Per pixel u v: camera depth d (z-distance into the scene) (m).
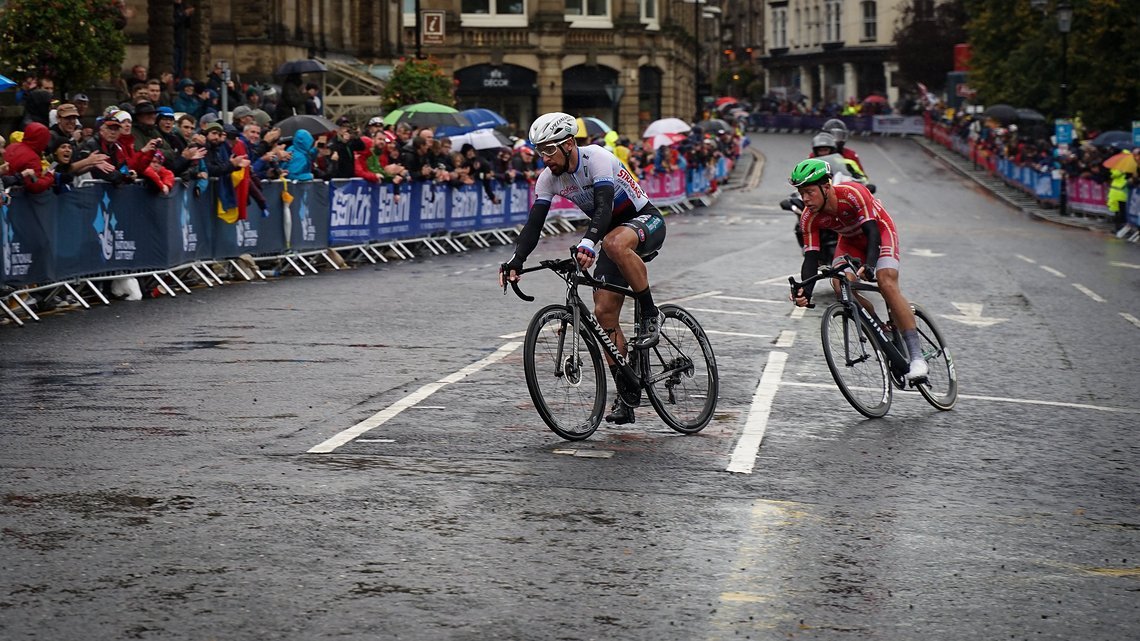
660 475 9.66
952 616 6.82
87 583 7.00
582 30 91.19
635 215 10.89
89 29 28.08
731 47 181.75
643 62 94.69
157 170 20.88
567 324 10.69
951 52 127.06
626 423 11.40
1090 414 12.86
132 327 17.48
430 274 26.06
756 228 43.31
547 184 10.56
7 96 27.36
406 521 8.25
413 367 14.34
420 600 6.83
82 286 19.97
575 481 9.38
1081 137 64.38
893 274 12.62
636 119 93.94
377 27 68.44
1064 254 34.09
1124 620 6.83
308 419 11.40
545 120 10.28
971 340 17.98
